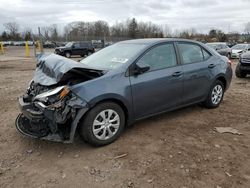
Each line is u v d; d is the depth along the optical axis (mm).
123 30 73438
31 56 26094
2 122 4926
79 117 3568
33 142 4078
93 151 3785
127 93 4004
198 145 3949
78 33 73562
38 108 3684
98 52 5141
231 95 7121
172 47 4789
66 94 3537
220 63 5625
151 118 5059
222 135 4320
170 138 4188
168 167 3355
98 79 3785
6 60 20672
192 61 5074
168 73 4547
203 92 5305
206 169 3309
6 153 3752
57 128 3566
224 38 66938
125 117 4199
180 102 4867
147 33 72375
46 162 3512
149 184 3025
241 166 3377
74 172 3277
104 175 3207
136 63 4188
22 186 3018
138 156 3631
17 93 7430
